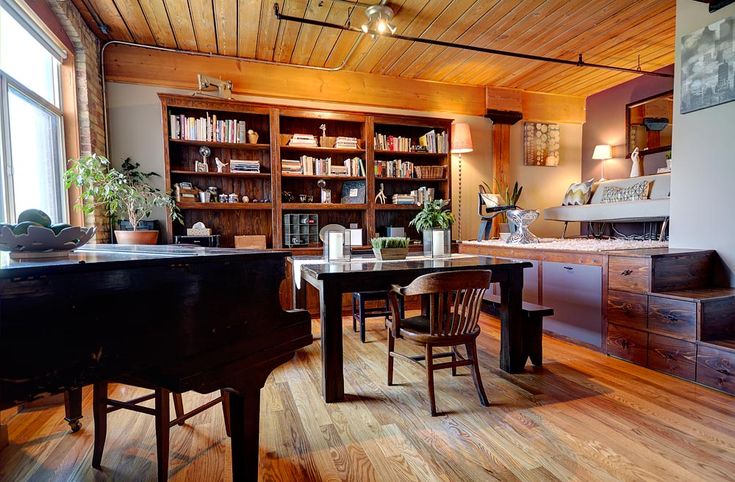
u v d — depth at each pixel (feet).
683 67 9.70
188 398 7.43
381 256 9.12
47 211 9.45
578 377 8.08
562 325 10.86
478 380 6.84
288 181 14.97
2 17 7.41
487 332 11.67
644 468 4.99
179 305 3.29
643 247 10.61
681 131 9.84
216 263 3.61
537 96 18.07
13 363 2.34
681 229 9.91
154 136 13.09
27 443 5.81
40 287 2.46
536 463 5.13
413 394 7.33
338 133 15.52
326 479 4.87
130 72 12.71
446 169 16.07
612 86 17.30
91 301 2.71
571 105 18.53
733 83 8.60
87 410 6.94
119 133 12.69
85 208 10.02
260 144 13.64
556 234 18.54
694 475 4.84
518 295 8.32
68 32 10.08
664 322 8.23
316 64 14.53
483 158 17.46
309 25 11.50
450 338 6.64
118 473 5.07
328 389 7.03
